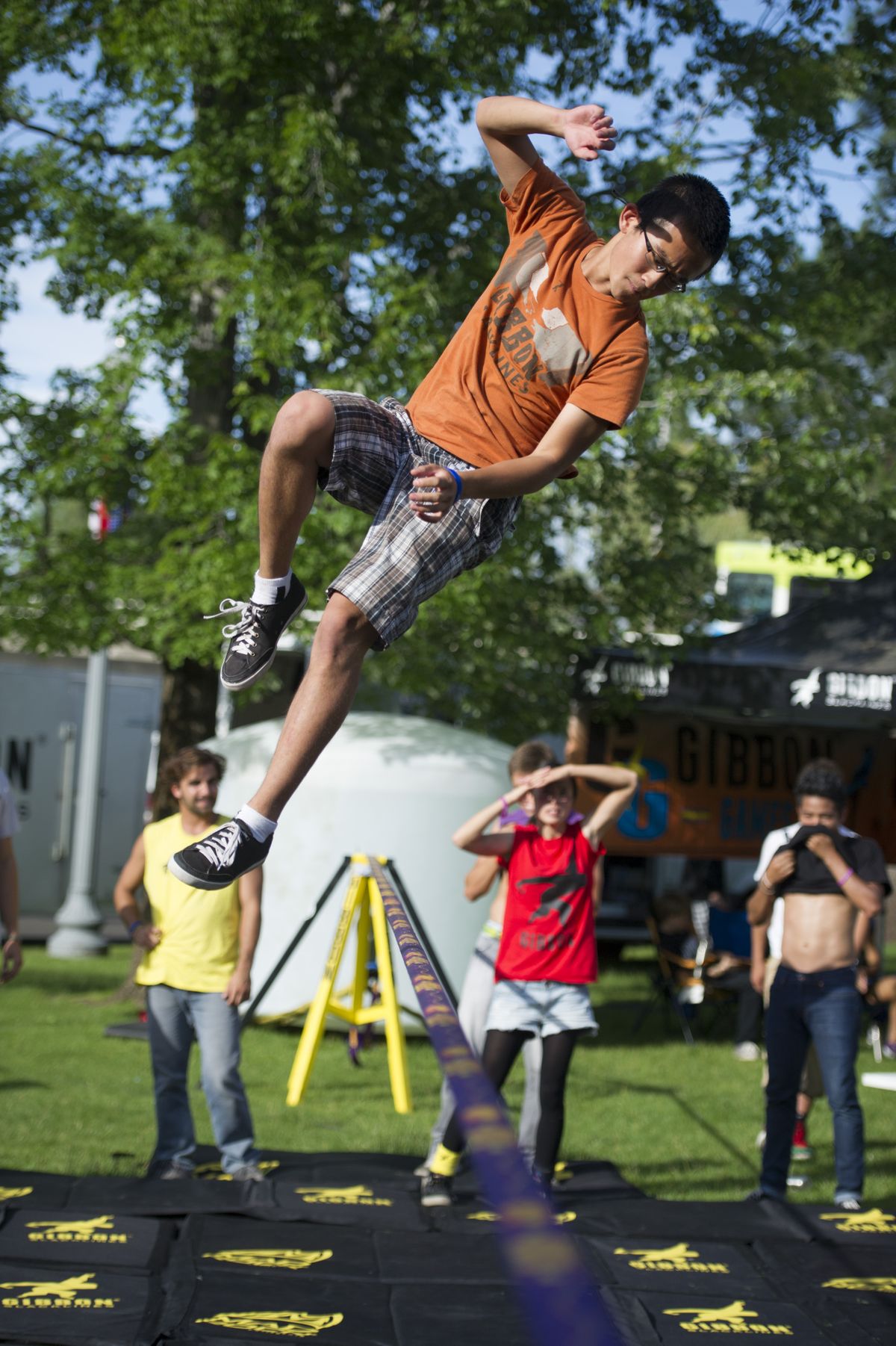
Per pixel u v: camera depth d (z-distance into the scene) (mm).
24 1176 5984
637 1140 7961
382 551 2281
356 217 10875
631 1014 13320
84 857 15742
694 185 2377
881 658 11992
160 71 10406
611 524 12383
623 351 2406
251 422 10805
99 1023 11125
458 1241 5254
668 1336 4219
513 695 12461
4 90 11734
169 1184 5922
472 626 11062
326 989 8242
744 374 11359
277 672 15312
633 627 12125
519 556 10867
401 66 10930
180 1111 6180
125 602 11062
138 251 11039
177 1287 4504
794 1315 4457
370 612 2232
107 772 19266
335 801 10719
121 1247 4938
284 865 10820
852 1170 5930
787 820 12867
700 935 11898
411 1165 6578
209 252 10680
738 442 12234
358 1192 5957
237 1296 4457
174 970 6109
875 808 13281
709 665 11773
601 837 6109
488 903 10906
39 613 11336
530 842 6023
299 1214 5535
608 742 12344
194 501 10328
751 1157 7562
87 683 15836
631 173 11648
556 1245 869
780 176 11719
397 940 2148
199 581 10258
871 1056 11281
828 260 12500
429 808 10727
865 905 5949
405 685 11086
